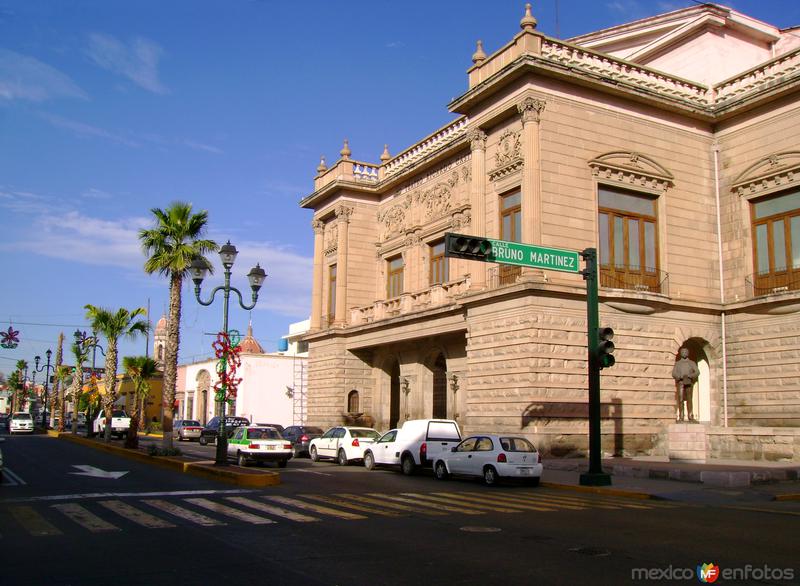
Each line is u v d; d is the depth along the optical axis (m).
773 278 29.77
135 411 36.16
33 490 18.61
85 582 8.62
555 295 27.34
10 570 9.23
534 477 21.22
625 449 28.22
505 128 29.80
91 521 13.20
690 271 31.00
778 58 29.97
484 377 28.75
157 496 17.27
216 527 12.54
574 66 28.59
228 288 26.08
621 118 30.17
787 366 28.55
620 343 28.73
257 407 58.50
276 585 8.48
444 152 35.78
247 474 20.69
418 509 15.09
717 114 31.81
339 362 41.44
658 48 36.25
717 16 33.84
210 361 64.38
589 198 28.86
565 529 12.48
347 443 30.38
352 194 42.72
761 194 30.30
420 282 38.12
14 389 119.88
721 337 31.12
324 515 14.07
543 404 26.56
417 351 37.47
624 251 29.66
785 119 29.67
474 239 19.78
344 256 42.16
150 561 9.76
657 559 9.97
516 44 28.64
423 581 8.67
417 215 39.19
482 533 12.01
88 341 57.69
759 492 18.52
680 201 31.27
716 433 26.84
